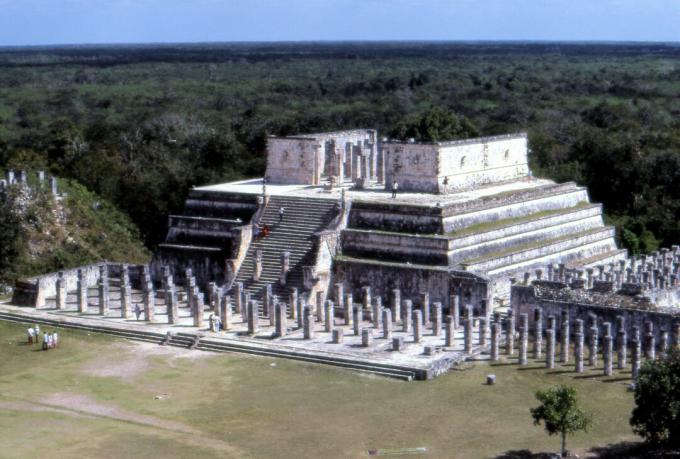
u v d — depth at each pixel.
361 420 51.72
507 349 62.28
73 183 104.12
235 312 73.75
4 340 68.31
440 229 74.38
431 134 117.94
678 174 108.62
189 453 47.47
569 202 89.38
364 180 86.50
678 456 45.22
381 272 73.50
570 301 65.31
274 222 79.94
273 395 56.00
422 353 62.06
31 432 50.25
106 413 53.28
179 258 81.44
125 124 145.12
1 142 122.81
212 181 115.06
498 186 88.12
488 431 49.59
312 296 73.12
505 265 76.56
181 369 61.22
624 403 53.12
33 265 87.50
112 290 82.44
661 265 79.12
